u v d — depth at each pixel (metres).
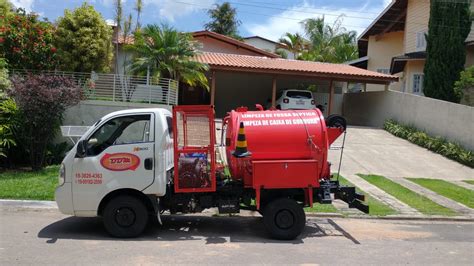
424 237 8.21
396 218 9.72
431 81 22.12
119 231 7.26
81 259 6.04
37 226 7.86
